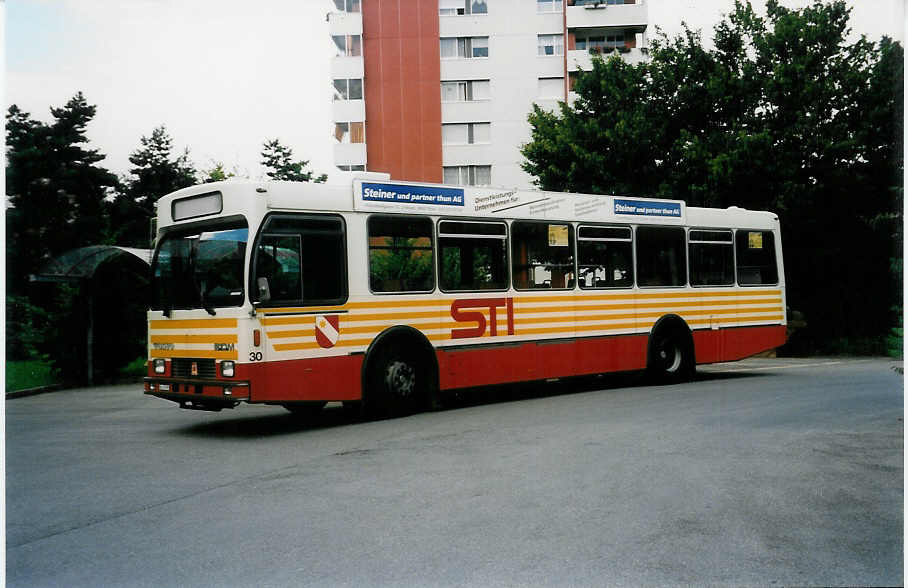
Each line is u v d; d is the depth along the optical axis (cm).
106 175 4562
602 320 1450
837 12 2644
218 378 1045
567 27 5031
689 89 2742
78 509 675
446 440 961
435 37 5000
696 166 2592
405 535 570
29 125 4572
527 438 957
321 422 1178
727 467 772
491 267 1312
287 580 486
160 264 1135
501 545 542
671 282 1564
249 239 1039
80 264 1975
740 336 1664
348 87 4991
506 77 5028
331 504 664
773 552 521
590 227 1448
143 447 997
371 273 1163
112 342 2086
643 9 5006
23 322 2172
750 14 2744
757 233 1711
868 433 953
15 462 900
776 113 2623
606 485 705
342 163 4944
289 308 1070
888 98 2573
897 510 616
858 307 2762
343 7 4994
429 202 1240
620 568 493
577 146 2819
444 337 1241
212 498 702
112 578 499
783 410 1153
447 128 5028
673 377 1564
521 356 1337
